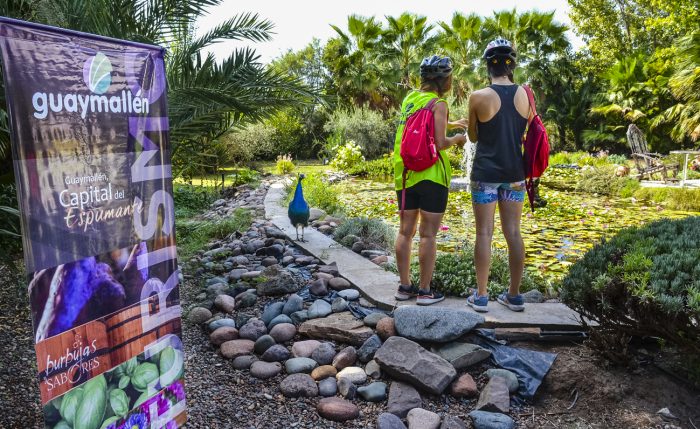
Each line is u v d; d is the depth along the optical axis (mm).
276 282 3863
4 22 1377
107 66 1664
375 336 3062
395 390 2693
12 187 3434
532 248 5750
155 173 1875
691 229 2854
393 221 7383
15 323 3422
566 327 3121
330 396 2701
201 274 4555
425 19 22922
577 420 2539
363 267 4391
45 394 1541
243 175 12602
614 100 24234
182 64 3381
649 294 2375
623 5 29703
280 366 2930
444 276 3758
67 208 1562
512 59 3084
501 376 2773
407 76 23453
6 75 1390
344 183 13195
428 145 3025
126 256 1773
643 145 12984
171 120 3414
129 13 3219
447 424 2434
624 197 10188
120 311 1767
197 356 3082
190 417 2445
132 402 1840
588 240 6219
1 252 3254
